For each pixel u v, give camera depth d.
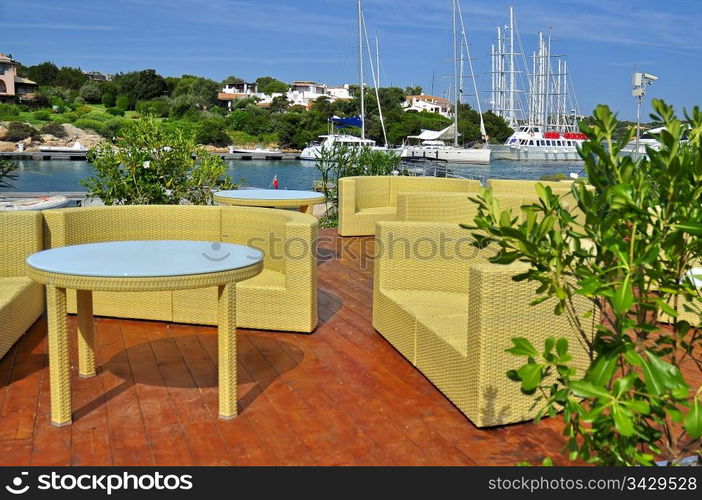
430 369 3.53
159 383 3.54
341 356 3.99
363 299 5.34
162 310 4.57
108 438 2.90
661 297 1.68
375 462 2.72
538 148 51.16
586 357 3.16
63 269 2.84
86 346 3.59
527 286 2.97
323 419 3.12
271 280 4.54
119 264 2.97
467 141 59.12
